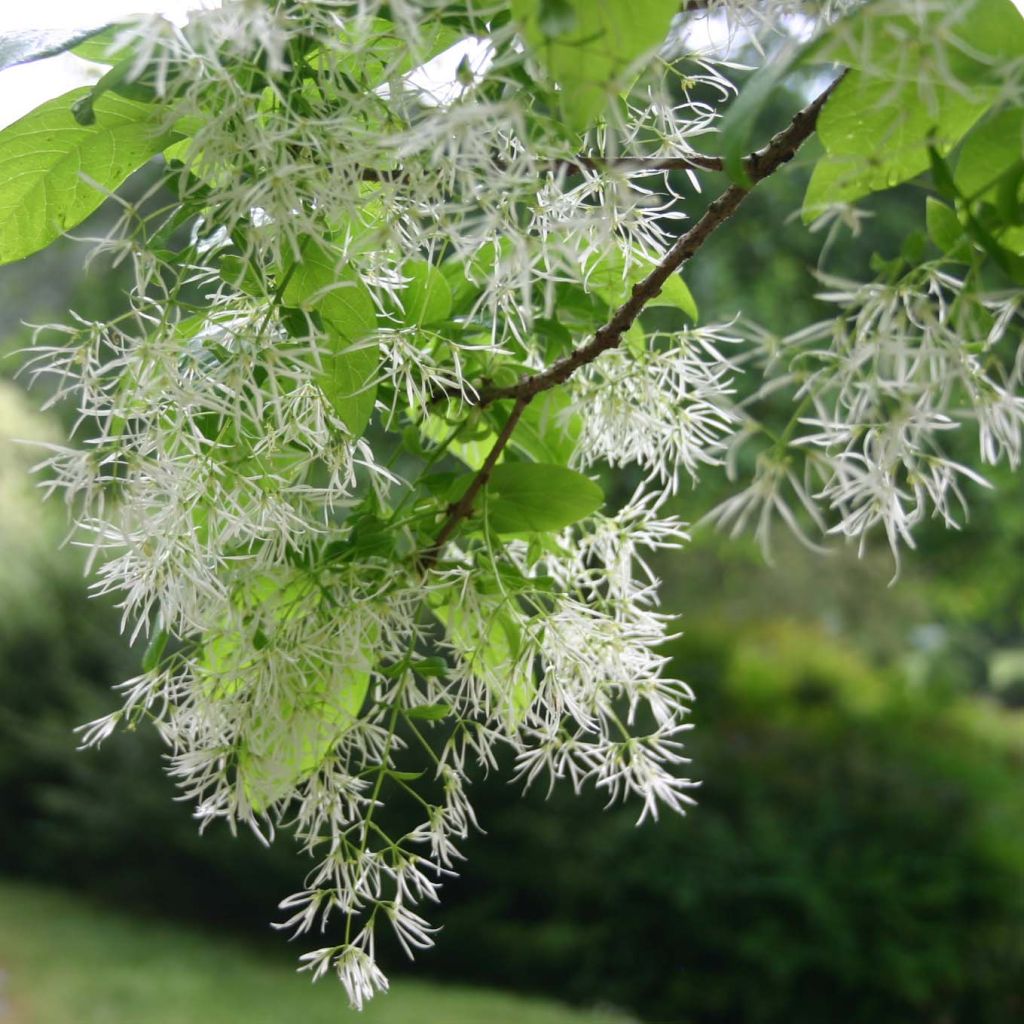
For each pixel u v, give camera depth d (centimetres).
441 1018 312
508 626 78
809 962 328
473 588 78
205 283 74
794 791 352
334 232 74
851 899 330
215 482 72
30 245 78
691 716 386
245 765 76
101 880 408
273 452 72
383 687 82
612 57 60
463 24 66
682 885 337
